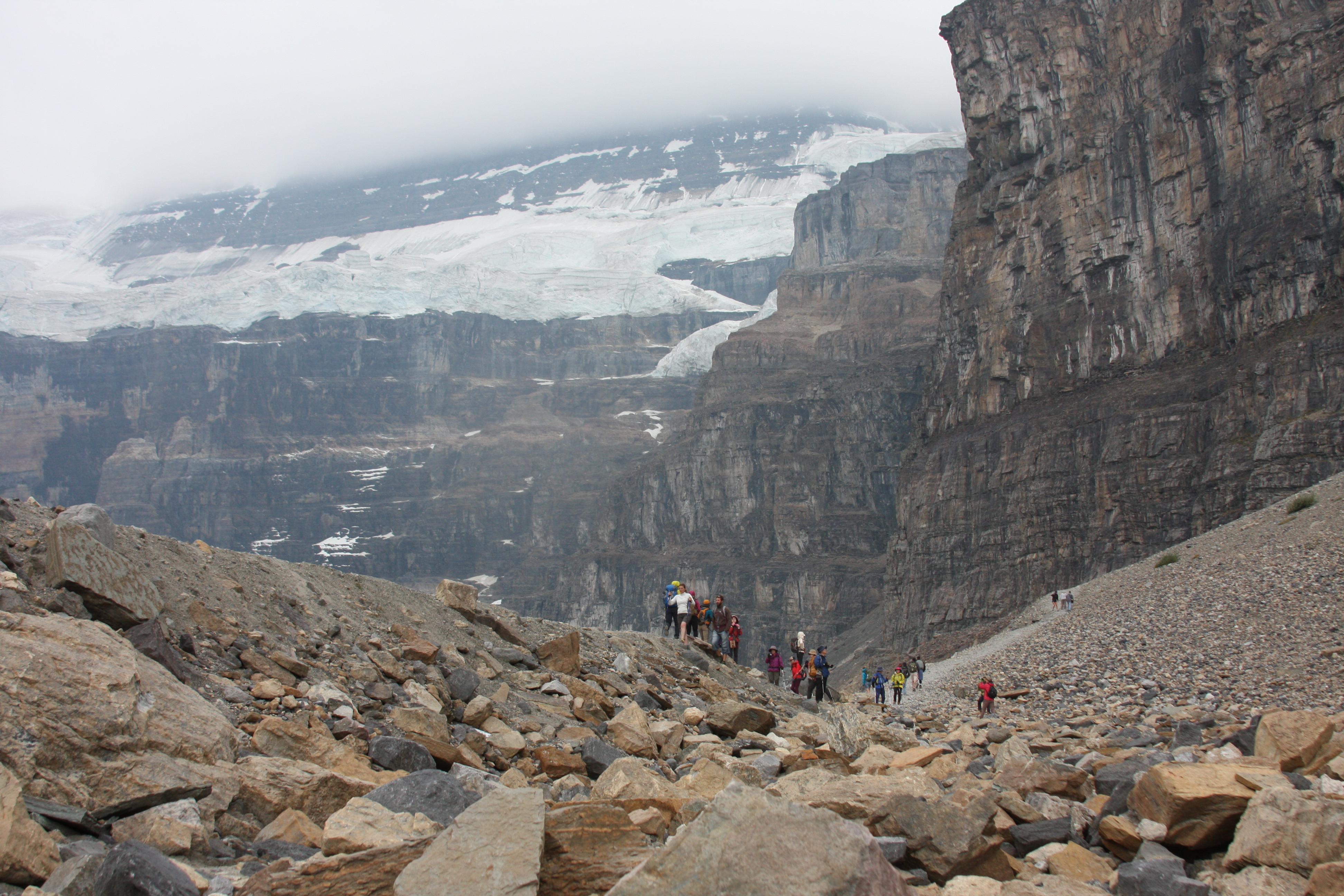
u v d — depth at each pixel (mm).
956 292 164000
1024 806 11055
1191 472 117125
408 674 16875
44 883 7676
